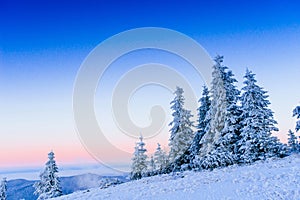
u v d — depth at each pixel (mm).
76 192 21031
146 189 16938
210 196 12914
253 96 25922
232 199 11914
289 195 11414
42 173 31688
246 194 12414
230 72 27141
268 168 18578
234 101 26391
